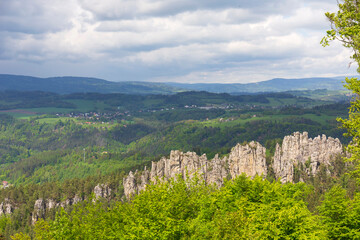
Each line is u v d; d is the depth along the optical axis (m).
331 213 52.53
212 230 49.16
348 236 49.81
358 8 39.03
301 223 47.72
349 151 43.38
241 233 44.59
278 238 47.47
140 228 50.56
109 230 60.97
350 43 39.31
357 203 50.44
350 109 42.00
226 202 59.81
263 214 51.47
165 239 50.84
